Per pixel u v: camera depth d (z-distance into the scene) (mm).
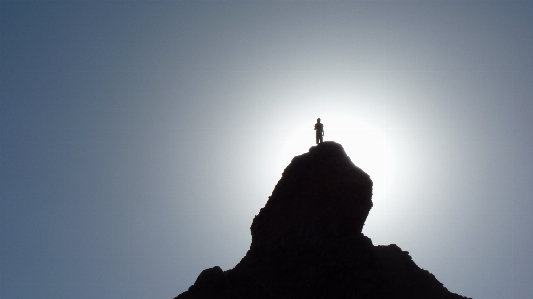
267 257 80500
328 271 75188
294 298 73625
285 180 86062
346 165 83188
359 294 72625
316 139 89500
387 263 78000
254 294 74875
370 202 81750
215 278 78062
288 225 82000
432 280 76625
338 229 79125
